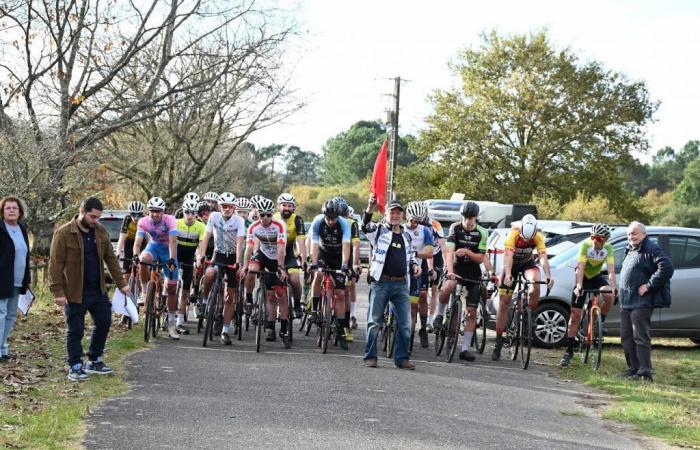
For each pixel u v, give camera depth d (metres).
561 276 13.10
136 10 20.30
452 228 11.31
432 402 8.29
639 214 50.66
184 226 12.60
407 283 10.38
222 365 9.95
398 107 42.47
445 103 49.91
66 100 18.77
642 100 49.34
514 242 11.05
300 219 12.05
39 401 7.60
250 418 7.19
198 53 21.56
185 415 7.21
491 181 49.06
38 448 6.02
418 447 6.47
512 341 11.49
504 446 6.67
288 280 11.77
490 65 49.91
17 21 18.06
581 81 48.81
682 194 113.06
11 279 9.40
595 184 48.41
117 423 6.84
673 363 12.24
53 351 10.52
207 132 26.53
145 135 26.36
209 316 11.59
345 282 11.72
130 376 9.01
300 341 12.66
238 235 11.69
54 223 18.56
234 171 38.09
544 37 49.50
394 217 10.27
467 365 11.07
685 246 13.49
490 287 13.46
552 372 10.88
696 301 13.29
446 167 49.84
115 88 22.00
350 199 75.38
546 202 45.97
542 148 47.25
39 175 16.66
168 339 12.13
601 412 8.37
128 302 9.12
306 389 8.62
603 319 12.82
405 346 10.37
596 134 48.84
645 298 10.49
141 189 28.59
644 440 7.24
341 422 7.19
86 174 19.28
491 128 48.97
